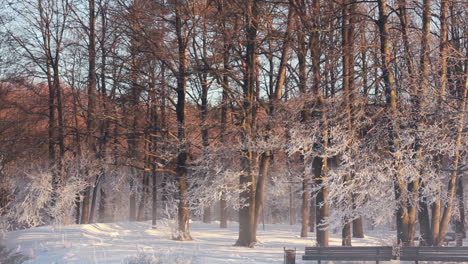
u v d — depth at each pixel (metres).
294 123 19.89
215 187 21.52
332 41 21.92
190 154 24.50
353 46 20.64
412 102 18.59
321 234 20.20
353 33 22.12
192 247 20.39
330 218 18.67
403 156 17.88
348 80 20.58
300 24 20.97
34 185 26.50
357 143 18.22
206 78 24.61
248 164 22.41
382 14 19.16
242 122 22.16
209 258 17.14
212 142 22.52
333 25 22.38
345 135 18.27
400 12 19.66
